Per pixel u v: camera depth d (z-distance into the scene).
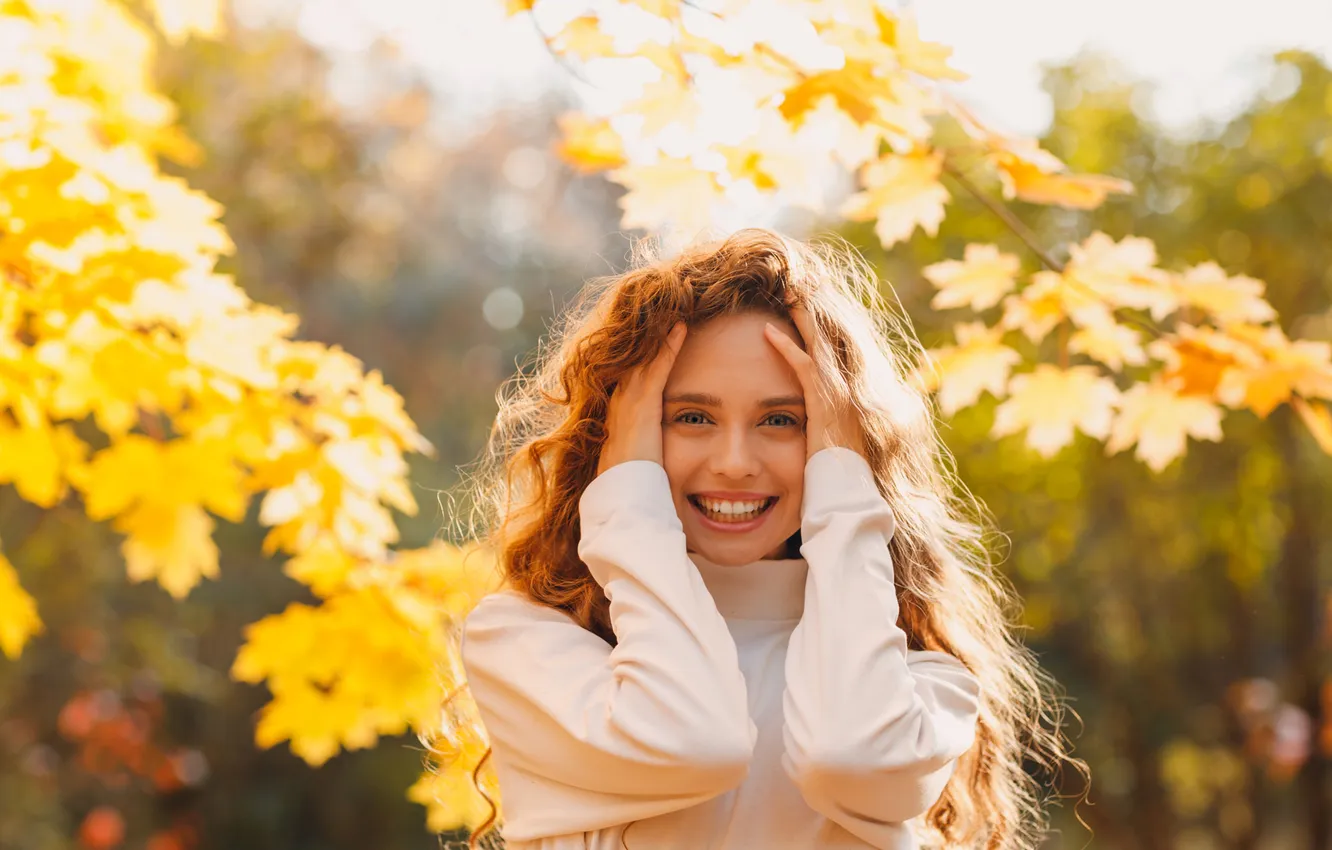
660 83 2.34
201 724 11.45
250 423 2.62
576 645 1.74
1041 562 9.02
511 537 1.99
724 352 1.77
